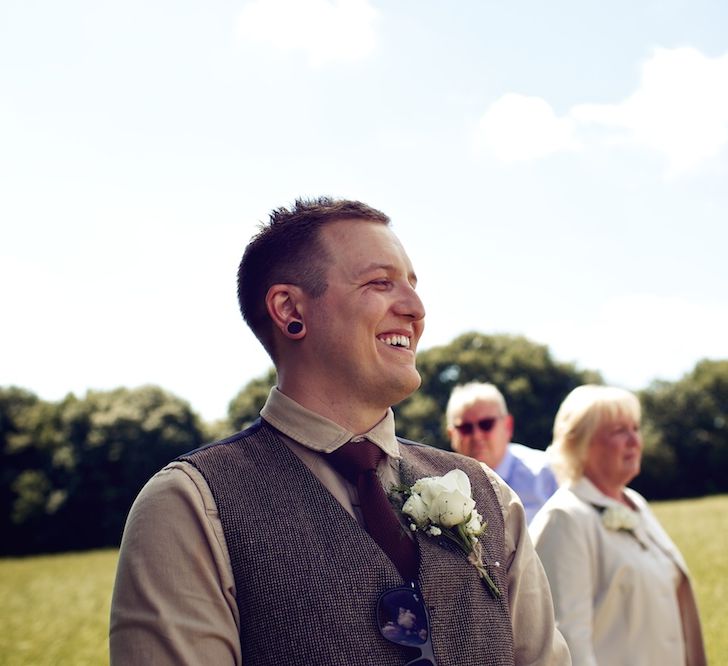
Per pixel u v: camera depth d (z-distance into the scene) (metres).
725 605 9.52
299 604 1.61
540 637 1.95
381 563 1.69
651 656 3.48
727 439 51.47
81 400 55.25
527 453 5.27
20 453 52.56
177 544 1.63
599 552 3.59
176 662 1.54
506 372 53.06
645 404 53.41
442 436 51.75
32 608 15.98
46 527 51.00
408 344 1.99
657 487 51.56
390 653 1.61
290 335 1.95
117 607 1.63
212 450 1.81
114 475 52.31
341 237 1.98
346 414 1.92
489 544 1.91
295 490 1.76
